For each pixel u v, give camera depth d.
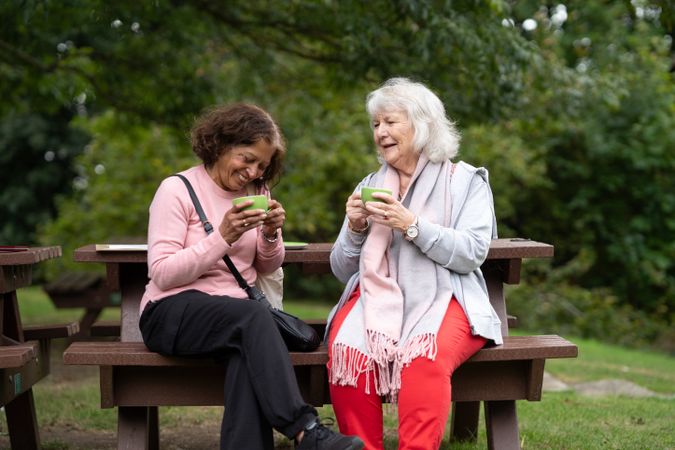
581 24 13.73
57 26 7.46
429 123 3.30
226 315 2.89
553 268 14.50
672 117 13.55
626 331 12.55
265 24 7.90
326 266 3.91
